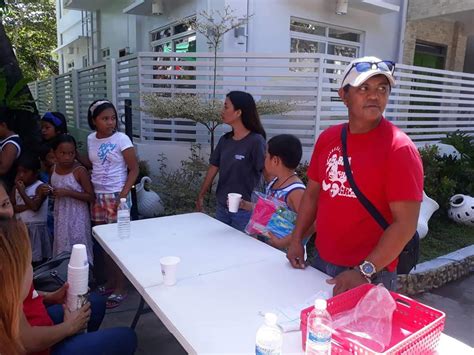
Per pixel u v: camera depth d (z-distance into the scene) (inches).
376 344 48.3
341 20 295.1
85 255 68.8
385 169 62.9
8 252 50.3
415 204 60.3
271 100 203.8
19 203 134.5
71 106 359.9
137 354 102.9
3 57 211.6
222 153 124.0
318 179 77.2
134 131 240.7
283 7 261.6
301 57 215.0
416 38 347.6
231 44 241.9
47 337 60.7
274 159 95.8
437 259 156.9
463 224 207.5
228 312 61.2
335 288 61.7
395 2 328.5
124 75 241.0
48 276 82.3
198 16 257.3
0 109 171.8
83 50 526.9
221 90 218.1
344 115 230.7
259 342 45.5
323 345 45.4
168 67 228.8
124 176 127.8
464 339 115.6
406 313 54.4
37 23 761.0
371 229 67.0
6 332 50.8
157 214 184.2
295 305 63.3
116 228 103.6
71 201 124.9
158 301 64.4
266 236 93.9
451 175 224.8
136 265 78.8
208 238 96.2
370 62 63.4
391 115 269.4
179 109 178.2
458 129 304.7
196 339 53.9
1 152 140.4
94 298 84.1
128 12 316.5
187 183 189.2
